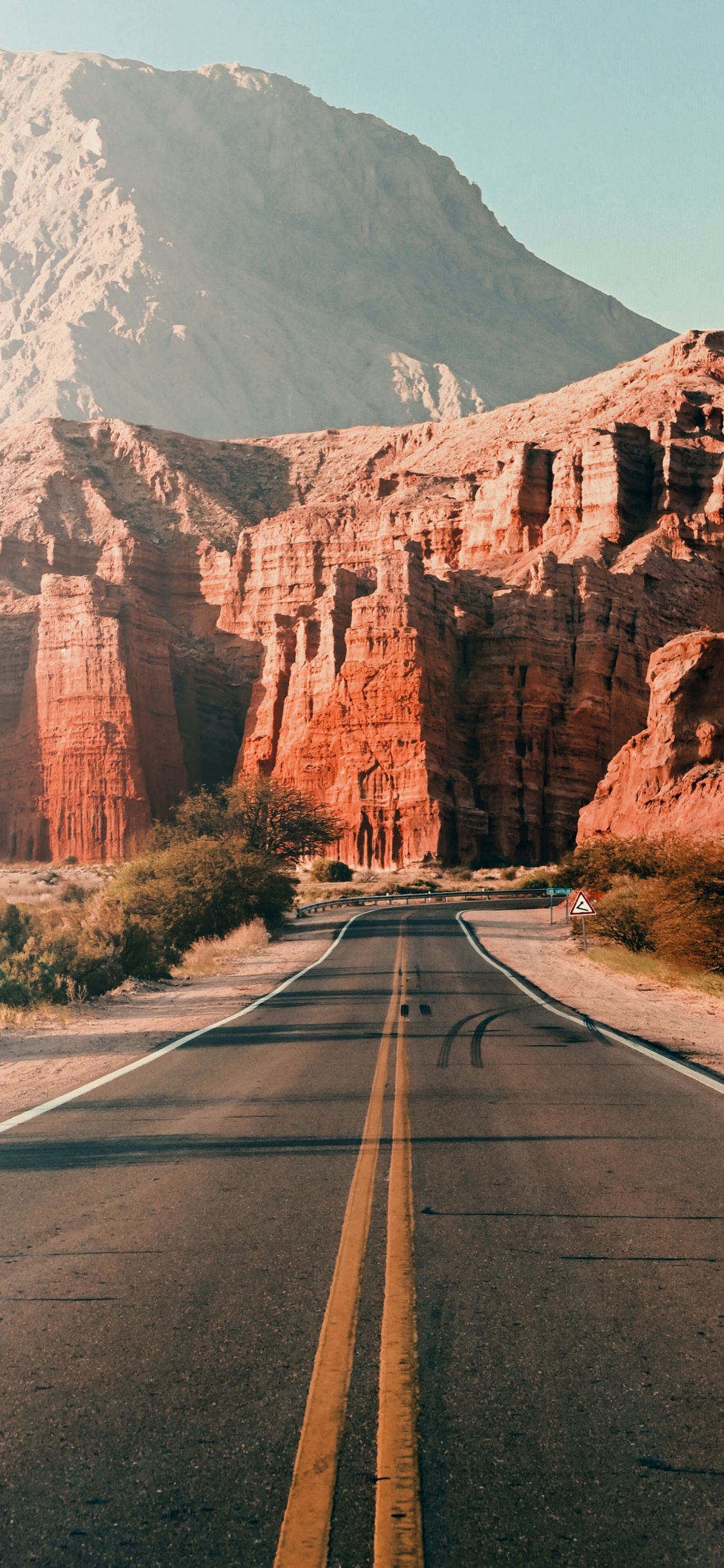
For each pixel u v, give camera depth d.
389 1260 5.66
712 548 124.31
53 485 165.50
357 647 113.25
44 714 127.81
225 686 143.25
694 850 25.62
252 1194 7.01
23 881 93.50
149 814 123.81
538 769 113.06
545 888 77.62
